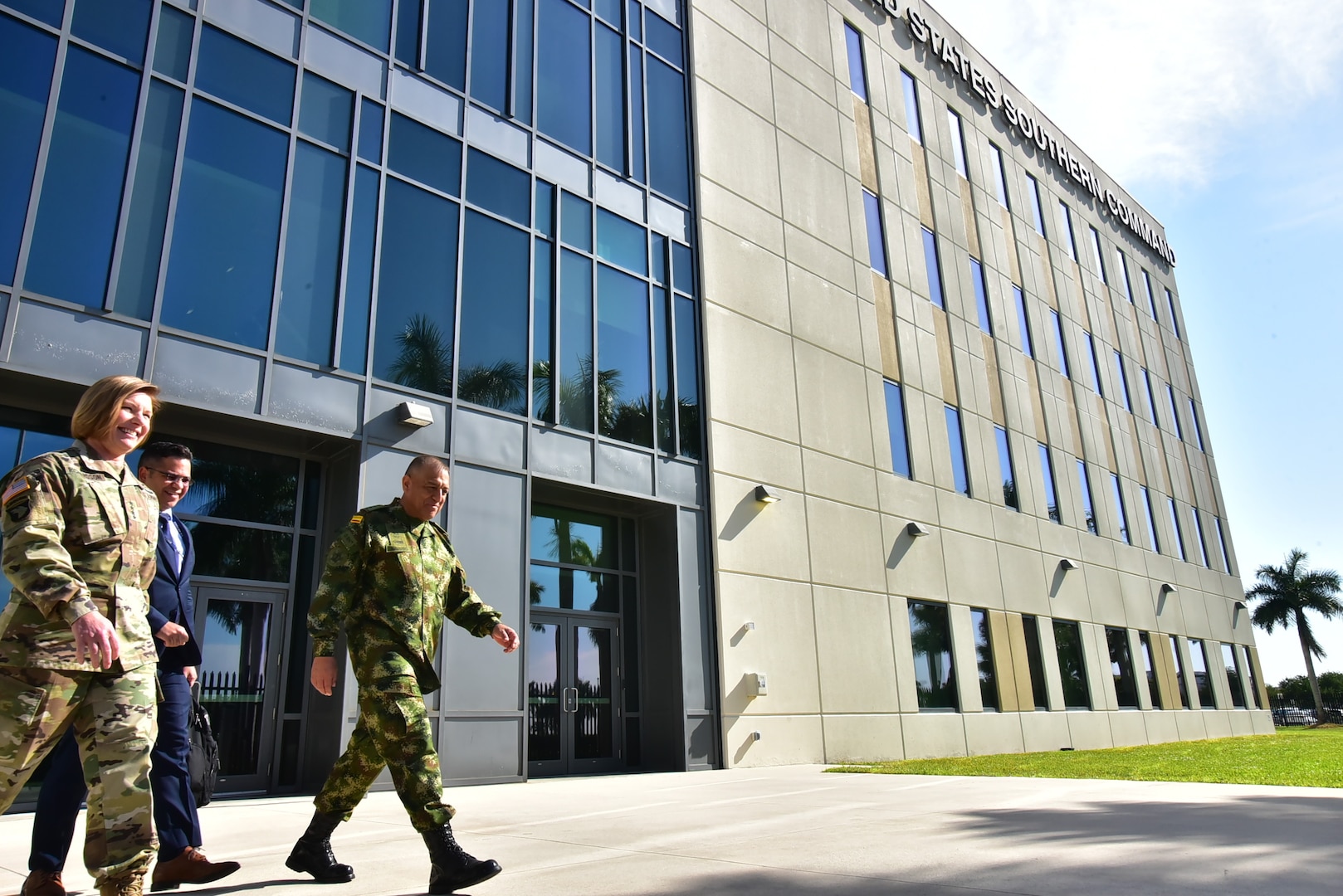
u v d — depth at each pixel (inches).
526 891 126.5
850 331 690.8
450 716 389.7
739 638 526.6
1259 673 1190.9
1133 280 1226.0
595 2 572.4
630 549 529.7
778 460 591.8
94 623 93.7
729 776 424.5
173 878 126.1
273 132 394.6
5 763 94.7
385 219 425.1
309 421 375.9
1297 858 144.4
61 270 321.4
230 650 363.6
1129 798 246.4
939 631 685.9
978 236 904.9
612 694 495.5
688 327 568.4
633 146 568.1
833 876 135.8
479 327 451.8
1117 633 916.0
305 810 275.4
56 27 337.7
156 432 361.4
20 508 97.6
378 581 130.2
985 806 231.8
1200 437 1269.7
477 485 429.1
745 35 684.7
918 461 716.7
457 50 481.4
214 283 361.7
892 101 837.2
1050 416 924.6
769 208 653.3
